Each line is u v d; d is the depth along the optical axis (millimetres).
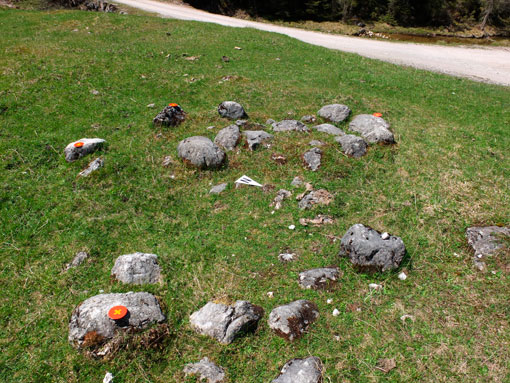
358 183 8414
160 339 5102
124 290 5980
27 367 4926
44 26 21016
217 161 8820
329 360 4930
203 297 5836
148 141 9945
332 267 6355
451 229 7125
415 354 5012
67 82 13008
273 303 5734
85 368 4832
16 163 8984
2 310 5750
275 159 9078
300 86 14008
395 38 36031
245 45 19094
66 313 5641
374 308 5680
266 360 4977
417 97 14039
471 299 5789
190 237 7113
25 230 7316
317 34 30266
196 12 33625
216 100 12492
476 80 17953
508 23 42375
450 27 41438
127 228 7383
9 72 13430
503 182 8477
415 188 8242
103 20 22234
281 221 7438
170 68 14992
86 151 9203
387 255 6137
